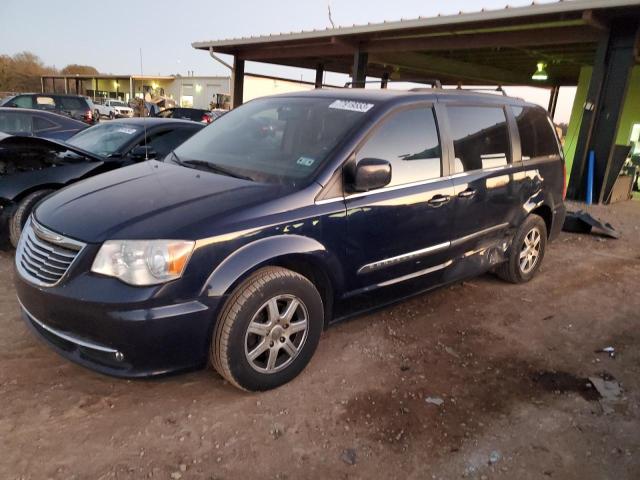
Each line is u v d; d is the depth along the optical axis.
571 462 2.60
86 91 60.06
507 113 4.64
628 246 7.14
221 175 3.37
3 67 63.59
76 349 2.77
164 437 2.62
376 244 3.43
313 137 3.48
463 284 5.12
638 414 3.04
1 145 5.19
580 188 10.68
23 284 2.86
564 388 3.30
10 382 3.01
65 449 2.49
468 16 10.34
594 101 10.07
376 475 2.45
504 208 4.52
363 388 3.16
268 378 3.01
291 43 15.19
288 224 2.95
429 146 3.81
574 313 4.54
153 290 2.55
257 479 2.39
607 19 9.54
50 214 2.99
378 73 21.47
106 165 5.61
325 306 3.37
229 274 2.72
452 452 2.63
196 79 49.22
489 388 3.25
